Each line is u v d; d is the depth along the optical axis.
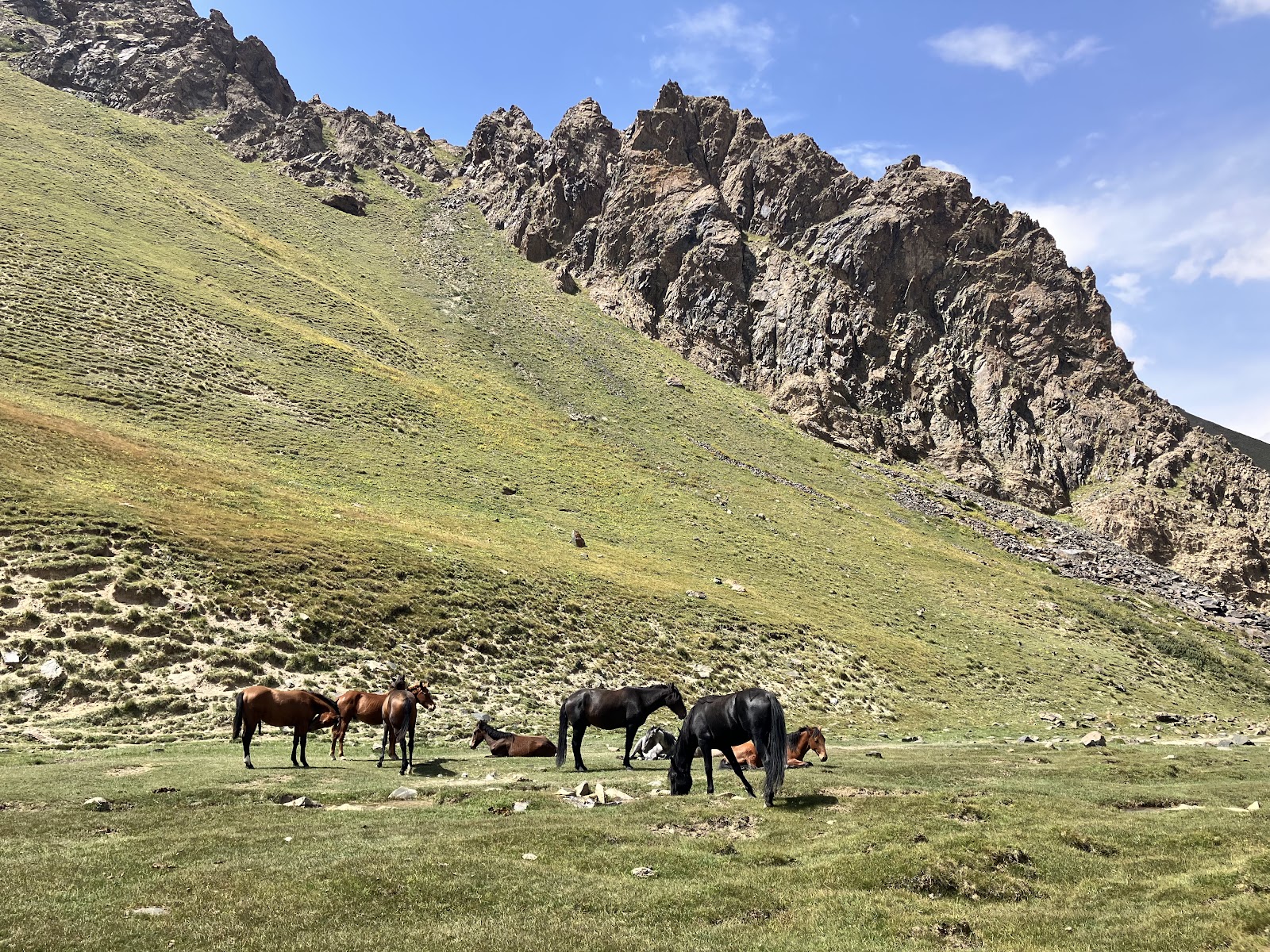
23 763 19.52
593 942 8.12
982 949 8.00
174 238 104.25
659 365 129.50
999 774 20.41
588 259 156.38
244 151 167.25
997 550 99.62
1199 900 8.98
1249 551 112.75
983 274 148.75
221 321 83.12
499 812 14.11
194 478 48.38
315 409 74.19
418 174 195.00
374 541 46.81
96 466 43.97
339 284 120.00
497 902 9.27
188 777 17.09
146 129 153.50
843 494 104.38
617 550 66.00
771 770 13.88
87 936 8.12
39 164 105.94
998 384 136.50
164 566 34.81
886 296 145.88
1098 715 53.34
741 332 143.00
